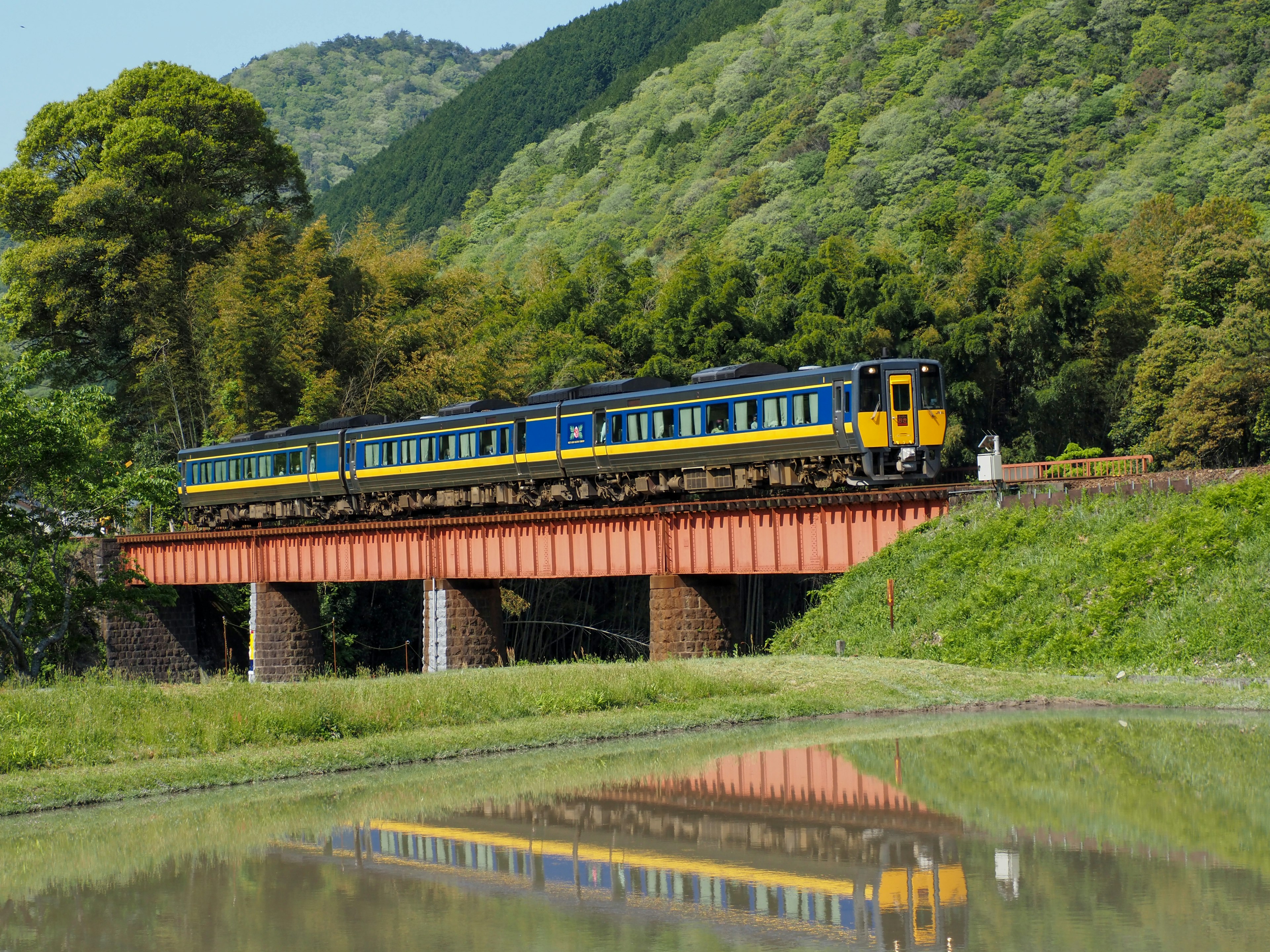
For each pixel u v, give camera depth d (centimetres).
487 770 2456
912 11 19688
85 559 6419
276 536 5719
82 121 8250
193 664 6544
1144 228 11206
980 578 3703
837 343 8069
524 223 19500
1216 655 3138
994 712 2947
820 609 4044
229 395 7331
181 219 8125
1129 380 8475
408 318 8644
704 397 4347
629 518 4434
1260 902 1366
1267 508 3362
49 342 8075
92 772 2462
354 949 1319
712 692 3209
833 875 1546
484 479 5078
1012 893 1423
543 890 1539
